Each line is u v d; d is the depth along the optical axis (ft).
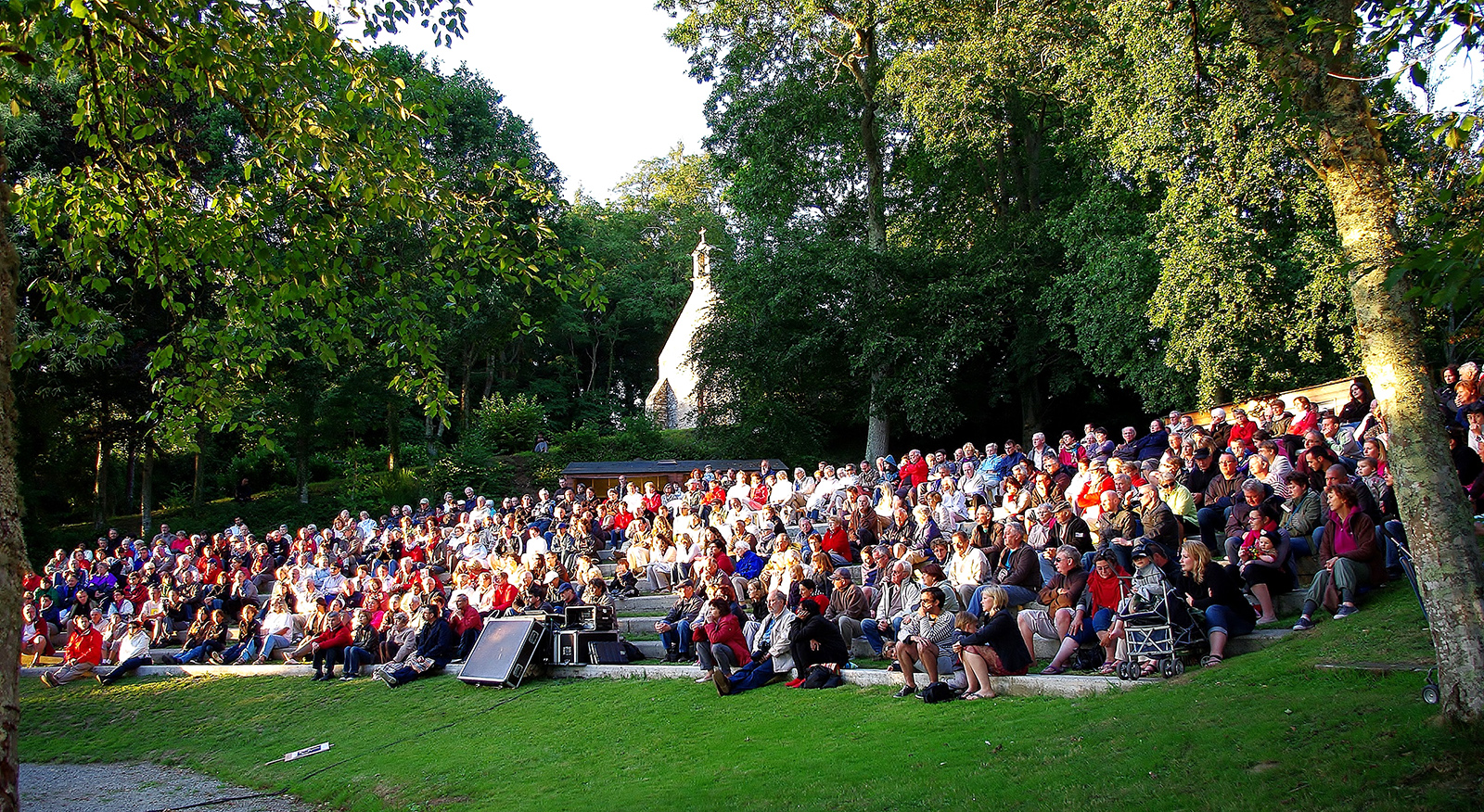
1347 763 22.20
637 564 67.51
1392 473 24.16
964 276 120.88
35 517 113.29
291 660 66.95
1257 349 81.35
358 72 34.22
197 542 85.51
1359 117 24.91
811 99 123.44
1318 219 75.20
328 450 148.97
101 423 117.60
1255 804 21.65
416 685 57.57
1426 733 22.47
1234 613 36.01
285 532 87.35
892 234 139.74
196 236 34.30
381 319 38.06
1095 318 100.99
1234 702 29.19
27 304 95.35
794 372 129.39
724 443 135.74
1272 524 40.06
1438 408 23.72
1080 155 114.42
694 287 208.33
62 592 79.66
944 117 102.22
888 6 105.40
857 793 28.43
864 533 60.13
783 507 76.13
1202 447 53.06
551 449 162.50
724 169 132.46
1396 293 24.02
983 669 37.63
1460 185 27.84
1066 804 24.21
